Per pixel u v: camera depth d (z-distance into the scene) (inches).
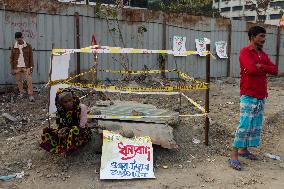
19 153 210.2
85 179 182.7
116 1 453.4
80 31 413.7
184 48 518.0
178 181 182.5
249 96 196.7
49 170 191.6
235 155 203.6
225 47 580.4
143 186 176.2
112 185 177.2
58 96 195.6
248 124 197.8
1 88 360.5
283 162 213.9
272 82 600.1
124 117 224.7
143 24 469.4
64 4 397.1
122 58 444.5
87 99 329.1
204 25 547.5
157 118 236.4
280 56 674.8
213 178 186.7
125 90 238.1
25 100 340.2
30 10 373.7
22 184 177.3
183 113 306.2
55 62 230.1
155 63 482.0
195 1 832.9
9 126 268.2
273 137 261.1
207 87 221.6
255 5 1296.8
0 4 354.3
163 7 785.6
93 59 419.2
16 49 335.0
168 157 208.5
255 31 194.2
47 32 388.2
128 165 190.4
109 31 434.9
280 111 331.6
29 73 335.3
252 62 192.1
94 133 220.4
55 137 197.5
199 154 217.0
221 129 258.5
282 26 667.4
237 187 177.6
